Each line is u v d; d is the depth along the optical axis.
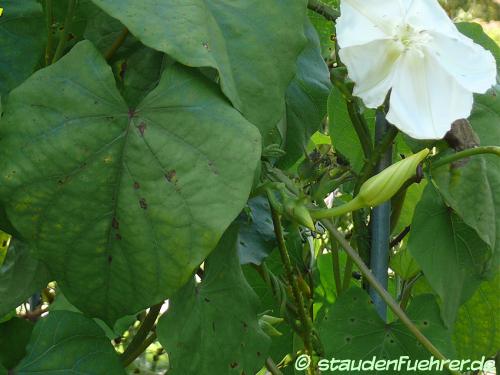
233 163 0.36
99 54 0.38
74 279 0.37
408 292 0.67
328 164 0.67
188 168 0.36
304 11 0.41
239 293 0.51
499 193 0.52
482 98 0.56
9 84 0.42
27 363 0.42
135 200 0.37
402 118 0.44
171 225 0.36
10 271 0.47
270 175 0.53
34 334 0.42
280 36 0.40
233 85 0.38
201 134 0.37
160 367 0.98
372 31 0.43
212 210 0.36
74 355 0.43
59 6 0.51
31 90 0.36
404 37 0.43
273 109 0.39
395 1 0.44
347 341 0.54
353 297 0.55
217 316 0.49
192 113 0.37
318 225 0.76
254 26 0.40
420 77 0.44
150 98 0.38
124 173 0.37
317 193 0.59
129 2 0.36
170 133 0.37
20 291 0.47
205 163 0.36
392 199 0.62
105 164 0.37
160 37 0.35
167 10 0.36
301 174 0.63
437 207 0.54
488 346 0.64
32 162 0.36
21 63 0.42
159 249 0.36
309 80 0.61
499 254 0.53
